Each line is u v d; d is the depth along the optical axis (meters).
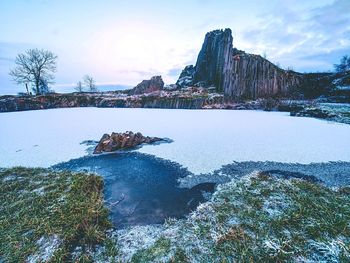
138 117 39.19
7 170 13.45
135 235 8.00
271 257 6.47
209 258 6.65
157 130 27.19
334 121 33.56
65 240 7.32
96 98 64.44
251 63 68.56
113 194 11.28
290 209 8.77
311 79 71.12
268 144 20.14
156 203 10.29
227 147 19.36
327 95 62.09
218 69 68.75
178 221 8.79
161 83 79.12
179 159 16.38
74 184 11.28
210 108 55.34
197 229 8.02
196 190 11.44
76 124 31.80
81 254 6.95
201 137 23.39
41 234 7.56
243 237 7.33
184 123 32.47
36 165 15.14
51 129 28.09
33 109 55.97
